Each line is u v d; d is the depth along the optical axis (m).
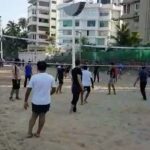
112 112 13.13
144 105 15.30
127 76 38.78
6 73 41.28
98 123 10.88
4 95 18.12
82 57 46.44
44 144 8.20
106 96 18.70
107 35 97.31
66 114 12.42
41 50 85.88
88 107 14.24
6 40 105.06
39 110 8.54
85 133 9.46
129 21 72.25
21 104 14.70
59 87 19.66
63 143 8.34
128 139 8.94
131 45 54.62
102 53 45.19
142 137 9.20
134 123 11.02
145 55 42.06
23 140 8.54
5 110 13.12
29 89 8.42
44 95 8.48
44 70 8.52
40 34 116.69
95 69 29.62
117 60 43.84
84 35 98.81
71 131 9.65
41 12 117.38
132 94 20.06
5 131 9.51
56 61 60.41
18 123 10.62
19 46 107.19
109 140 8.77
